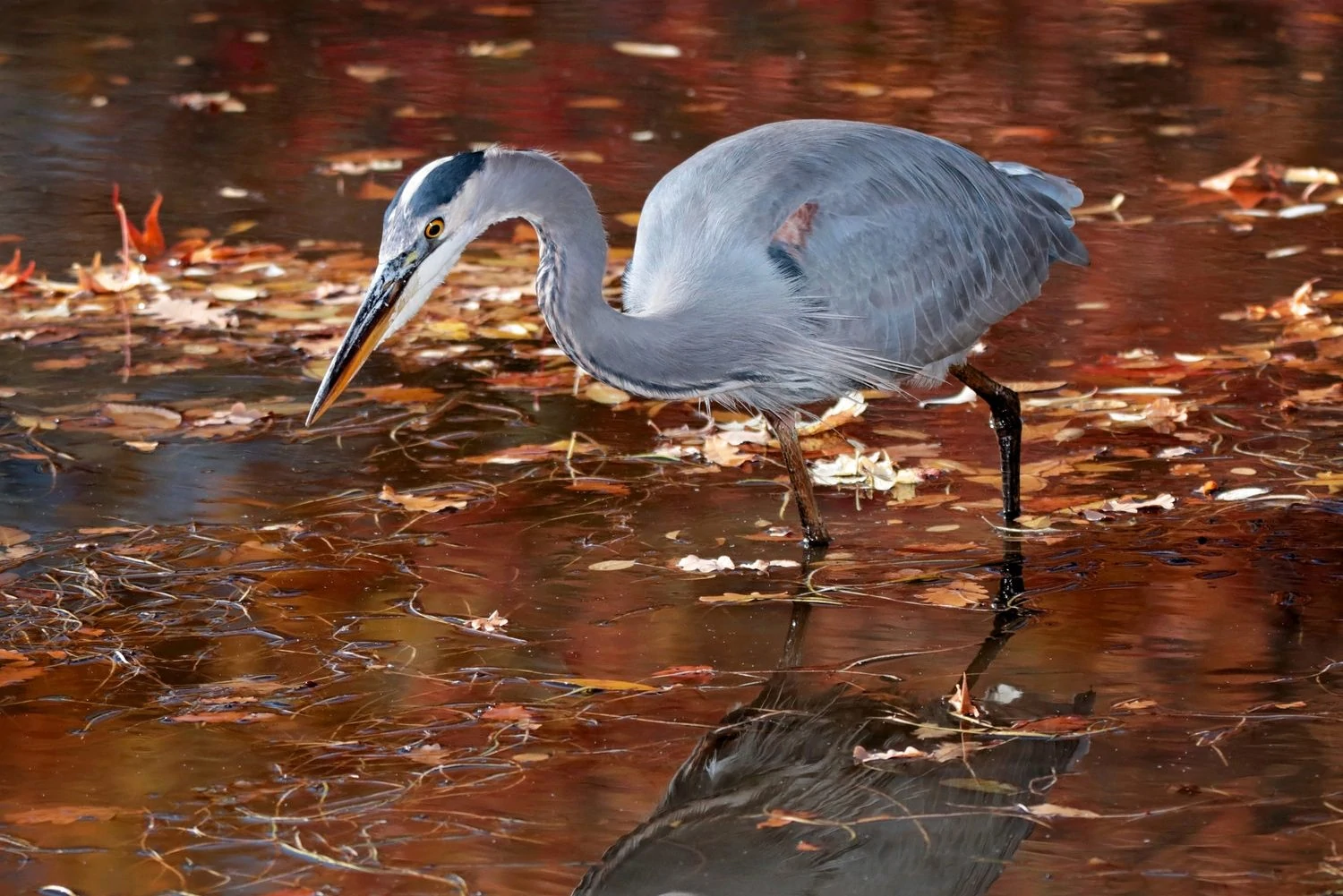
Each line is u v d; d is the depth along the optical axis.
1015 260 10.94
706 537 10.35
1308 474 11.06
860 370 10.14
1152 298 14.69
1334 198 17.62
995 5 27.98
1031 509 10.69
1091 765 7.60
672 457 11.65
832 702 8.30
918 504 10.87
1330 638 8.84
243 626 9.07
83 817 7.14
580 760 7.71
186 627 9.04
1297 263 15.57
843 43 25.27
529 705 8.21
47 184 18.00
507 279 15.49
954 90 22.27
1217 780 7.42
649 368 9.41
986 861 6.84
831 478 11.27
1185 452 11.48
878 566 9.94
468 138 20.06
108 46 24.56
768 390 9.86
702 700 8.30
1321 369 12.95
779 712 8.20
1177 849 6.87
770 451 11.84
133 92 22.00
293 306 14.52
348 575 9.75
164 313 14.29
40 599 9.32
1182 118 20.81
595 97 22.03
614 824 7.15
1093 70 23.38
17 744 7.79
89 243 16.14
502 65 23.86
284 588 9.55
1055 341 13.73
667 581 9.73
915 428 12.21
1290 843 6.88
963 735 7.94
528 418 12.36
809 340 9.77
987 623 9.17
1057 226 11.41
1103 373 12.95
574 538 10.32
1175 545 10.12
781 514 10.73
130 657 8.67
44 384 12.77
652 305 9.82
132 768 7.58
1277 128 20.31
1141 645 8.84
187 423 12.07
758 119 20.75
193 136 20.06
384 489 10.85
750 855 6.95
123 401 12.47
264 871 6.74
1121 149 19.48
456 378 13.17
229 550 10.05
